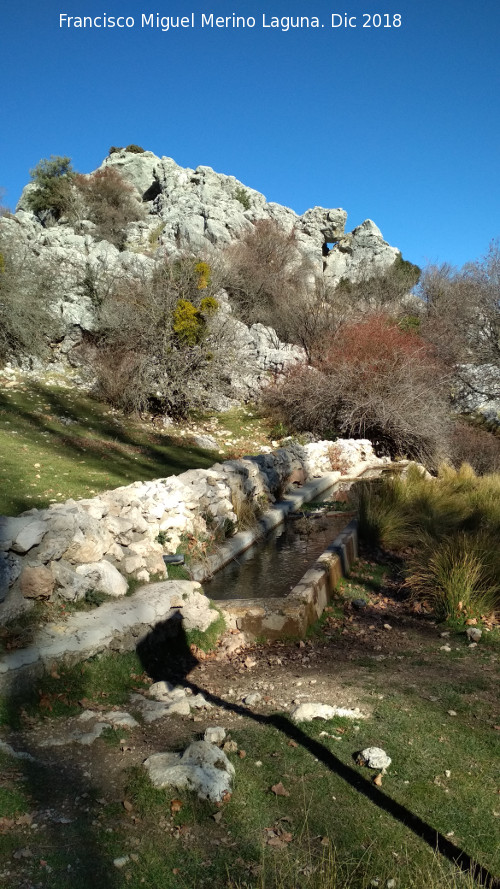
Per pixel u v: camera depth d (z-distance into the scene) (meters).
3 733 3.36
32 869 2.40
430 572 6.57
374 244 45.62
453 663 4.89
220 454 14.52
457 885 2.48
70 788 2.93
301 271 36.19
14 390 16.02
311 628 5.65
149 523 6.58
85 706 3.78
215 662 4.90
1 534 4.27
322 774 3.22
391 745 3.53
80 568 4.74
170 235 35.59
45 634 4.05
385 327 19.38
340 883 2.47
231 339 18.77
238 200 46.19
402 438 16.73
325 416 17.69
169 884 2.42
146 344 17.14
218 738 3.47
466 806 3.03
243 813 2.86
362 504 8.98
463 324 25.56
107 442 13.61
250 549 8.20
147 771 3.07
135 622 4.52
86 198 41.94
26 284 18.05
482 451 17.17
